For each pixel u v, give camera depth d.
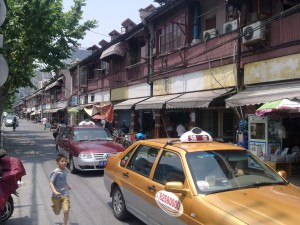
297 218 3.49
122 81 24.27
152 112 20.48
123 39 23.23
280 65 10.32
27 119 103.38
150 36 19.44
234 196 4.15
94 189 9.30
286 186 4.71
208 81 13.95
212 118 14.83
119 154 7.04
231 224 3.56
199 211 4.05
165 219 4.75
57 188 5.98
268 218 3.50
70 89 48.97
